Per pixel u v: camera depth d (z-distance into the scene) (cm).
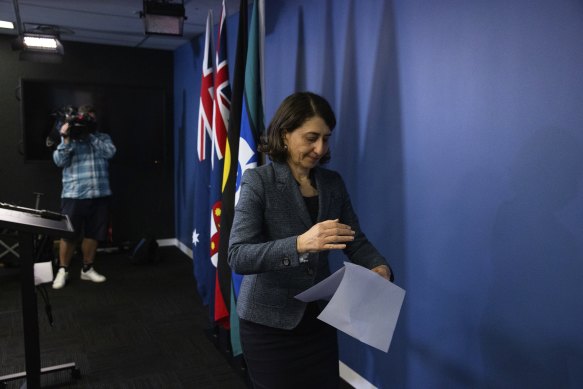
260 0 242
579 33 128
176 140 540
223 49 282
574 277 134
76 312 349
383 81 207
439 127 179
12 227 170
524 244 149
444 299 182
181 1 340
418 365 199
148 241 481
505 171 153
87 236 420
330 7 241
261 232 124
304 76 270
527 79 144
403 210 200
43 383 247
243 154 236
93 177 407
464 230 171
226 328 267
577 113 130
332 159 248
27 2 342
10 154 480
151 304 368
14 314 343
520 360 153
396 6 196
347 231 109
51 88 460
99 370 263
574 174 132
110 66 511
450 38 171
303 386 132
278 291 126
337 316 109
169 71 537
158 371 262
